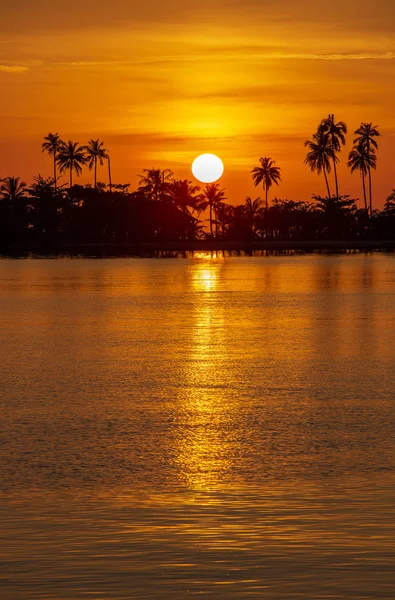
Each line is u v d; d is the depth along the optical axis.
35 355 49.94
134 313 79.00
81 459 25.22
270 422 30.72
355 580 15.61
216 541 17.81
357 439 27.75
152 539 17.97
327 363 46.19
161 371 43.56
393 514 19.58
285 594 14.96
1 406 33.88
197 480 22.84
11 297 99.94
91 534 18.33
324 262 193.50
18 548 17.47
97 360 47.69
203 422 30.75
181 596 14.92
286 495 21.30
